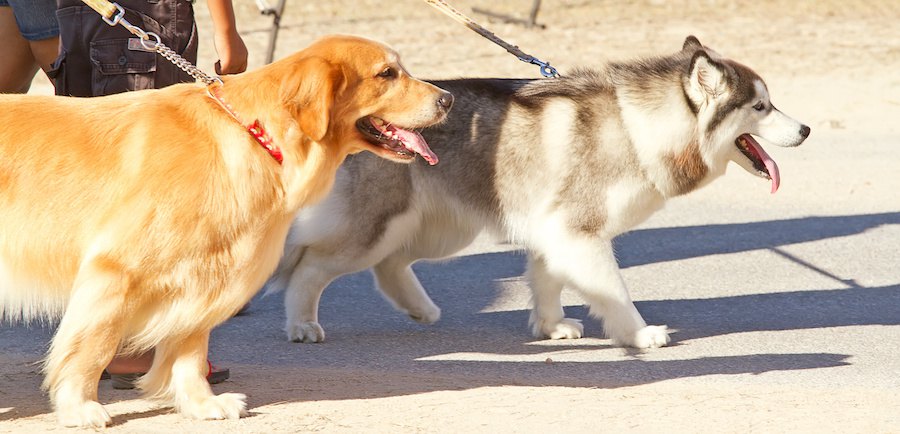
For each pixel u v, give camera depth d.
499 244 15.21
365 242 10.94
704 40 31.75
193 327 7.73
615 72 11.00
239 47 9.23
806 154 20.47
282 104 7.44
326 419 8.02
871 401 8.71
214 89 7.74
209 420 7.97
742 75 10.62
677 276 13.59
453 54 28.95
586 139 10.66
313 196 7.73
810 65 28.91
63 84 8.91
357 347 10.77
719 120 10.59
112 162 7.47
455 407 8.38
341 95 7.59
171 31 8.76
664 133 10.52
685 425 7.93
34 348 10.24
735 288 13.04
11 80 10.87
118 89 8.64
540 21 33.84
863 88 26.33
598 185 10.65
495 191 10.96
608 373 9.89
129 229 7.30
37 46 10.34
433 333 11.38
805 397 8.83
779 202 17.30
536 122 10.81
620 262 14.27
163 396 8.26
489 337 11.26
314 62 7.43
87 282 7.33
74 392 7.64
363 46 7.72
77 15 8.72
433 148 10.98
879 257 14.27
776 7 37.38
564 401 8.59
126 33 8.62
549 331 11.23
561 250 10.71
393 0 36.31
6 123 7.51
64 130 7.54
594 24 33.72
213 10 9.04
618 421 8.02
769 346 10.76
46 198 7.44
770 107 10.77
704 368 10.03
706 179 10.95
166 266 7.42
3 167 7.43
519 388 9.05
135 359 8.72
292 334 10.91
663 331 10.85
